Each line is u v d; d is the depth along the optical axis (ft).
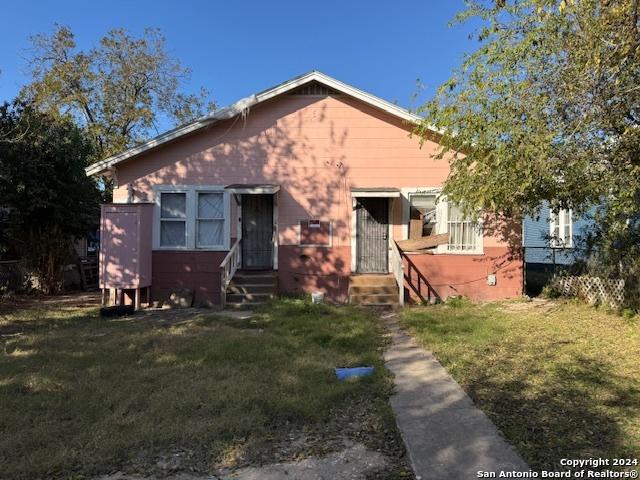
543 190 26.73
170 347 25.64
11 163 50.26
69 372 21.24
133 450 13.89
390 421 15.83
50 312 39.27
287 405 16.85
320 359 23.24
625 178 22.39
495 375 20.36
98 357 23.84
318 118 44.24
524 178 24.16
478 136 26.37
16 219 52.29
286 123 44.32
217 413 16.34
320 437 14.96
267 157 44.34
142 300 43.42
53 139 53.47
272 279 43.55
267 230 45.98
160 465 13.19
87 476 12.65
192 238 44.04
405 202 43.93
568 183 24.63
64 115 82.48
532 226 62.85
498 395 17.98
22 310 40.37
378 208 45.32
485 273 43.27
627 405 16.74
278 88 43.24
